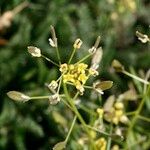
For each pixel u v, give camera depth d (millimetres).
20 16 443
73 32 440
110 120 258
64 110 380
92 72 205
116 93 427
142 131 322
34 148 415
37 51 203
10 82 427
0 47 438
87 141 276
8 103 418
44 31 441
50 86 201
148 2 488
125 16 460
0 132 407
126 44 463
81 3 464
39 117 415
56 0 450
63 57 427
